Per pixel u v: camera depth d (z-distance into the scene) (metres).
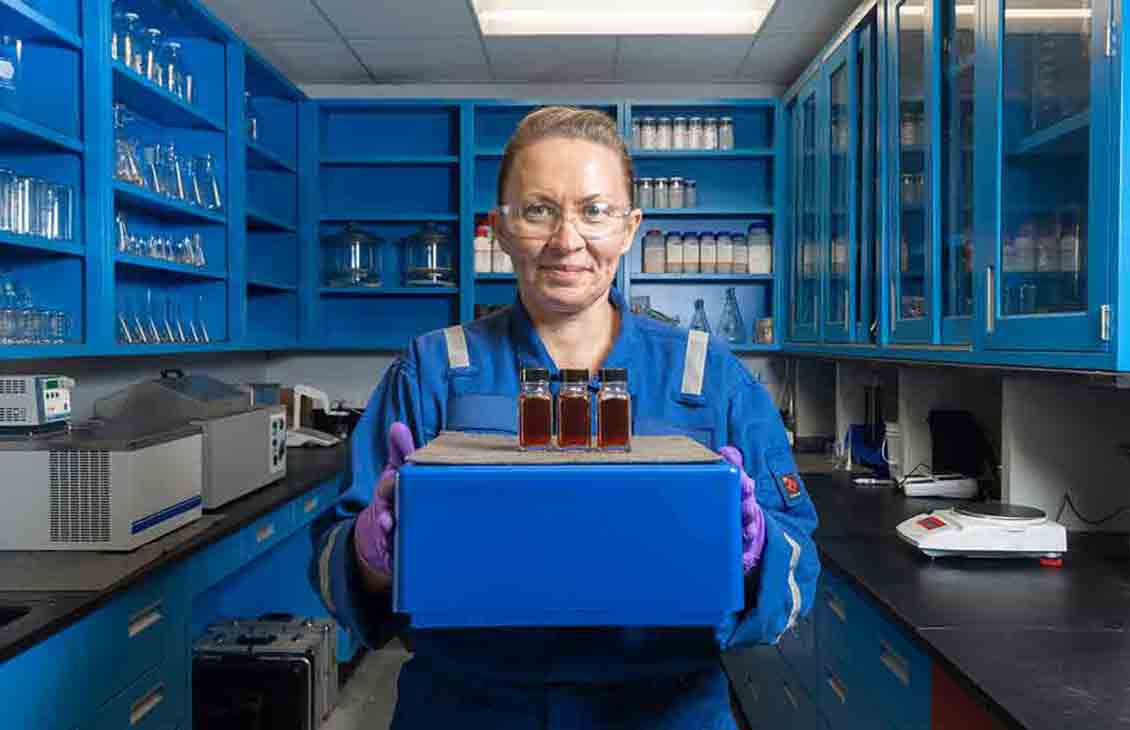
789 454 1.12
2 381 2.10
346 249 4.47
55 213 2.42
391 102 4.27
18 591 1.75
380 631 1.00
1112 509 2.23
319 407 4.34
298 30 3.64
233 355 4.31
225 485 2.62
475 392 1.10
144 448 2.11
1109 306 1.52
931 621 1.55
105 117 2.51
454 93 4.47
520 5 3.57
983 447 2.90
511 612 0.80
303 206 4.28
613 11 3.62
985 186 1.99
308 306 4.29
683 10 3.61
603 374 0.91
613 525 0.80
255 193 4.27
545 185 0.97
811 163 3.74
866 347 2.90
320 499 3.33
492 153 4.29
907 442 3.01
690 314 4.52
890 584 1.80
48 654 1.60
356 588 0.94
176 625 2.13
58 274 2.48
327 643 3.16
